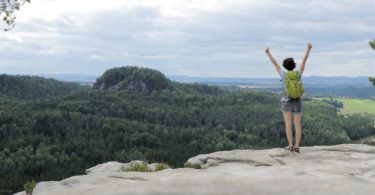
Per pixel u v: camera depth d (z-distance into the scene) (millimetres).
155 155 148250
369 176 8281
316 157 10375
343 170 8562
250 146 188500
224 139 191000
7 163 126875
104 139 168875
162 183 4164
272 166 9305
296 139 10539
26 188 8195
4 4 18547
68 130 174375
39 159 135250
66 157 138000
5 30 18875
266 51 10062
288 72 10031
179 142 179125
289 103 10195
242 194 3967
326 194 3969
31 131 168375
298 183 4223
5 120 173375
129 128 181375
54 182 8039
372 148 11258
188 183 4152
